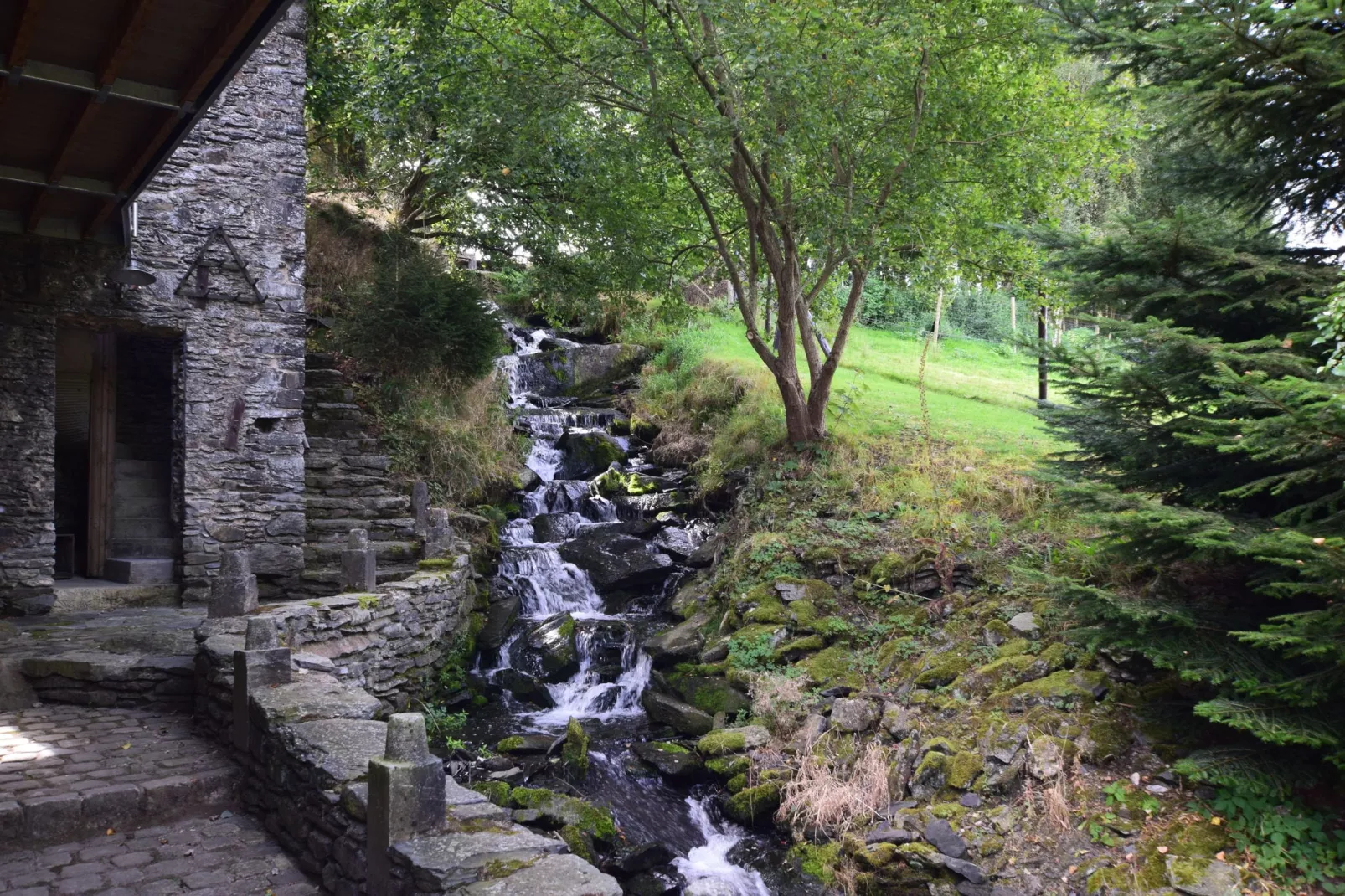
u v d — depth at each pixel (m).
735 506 12.88
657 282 14.39
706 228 14.64
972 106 12.57
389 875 3.71
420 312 13.95
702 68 11.48
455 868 3.45
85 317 10.00
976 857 6.52
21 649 7.75
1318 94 6.14
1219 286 6.97
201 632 6.83
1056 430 8.14
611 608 11.91
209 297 10.59
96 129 7.09
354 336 13.83
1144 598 7.84
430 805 3.85
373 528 11.43
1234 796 6.20
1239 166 7.21
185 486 10.45
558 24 12.49
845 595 10.23
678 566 12.49
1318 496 6.46
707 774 8.26
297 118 11.12
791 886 6.80
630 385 18.08
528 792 7.32
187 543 10.43
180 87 6.43
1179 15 6.39
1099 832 6.37
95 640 8.16
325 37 15.59
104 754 5.99
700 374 16.77
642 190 13.73
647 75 11.83
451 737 8.76
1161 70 6.93
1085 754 6.98
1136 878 5.91
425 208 17.66
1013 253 13.66
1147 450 7.23
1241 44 5.98
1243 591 7.28
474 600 11.30
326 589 10.89
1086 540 9.21
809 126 10.50
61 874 4.55
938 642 8.97
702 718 9.01
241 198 10.78
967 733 7.64
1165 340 6.37
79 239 9.81
